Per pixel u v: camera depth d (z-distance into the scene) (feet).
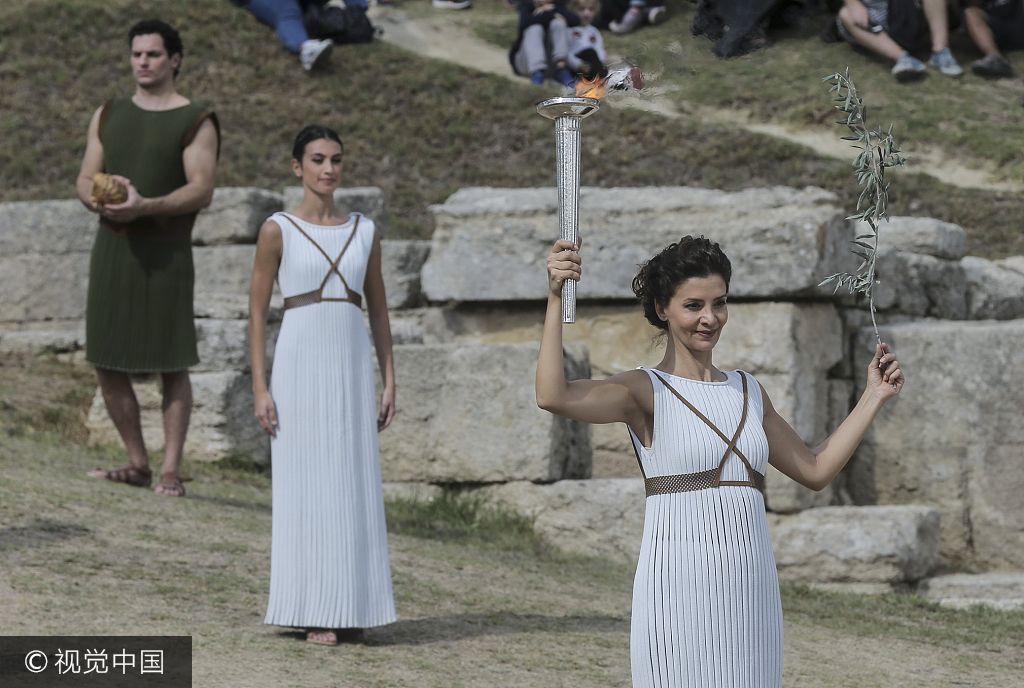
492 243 51.70
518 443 45.88
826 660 30.91
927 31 87.56
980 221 76.48
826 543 42.65
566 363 45.85
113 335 40.65
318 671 25.81
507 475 45.85
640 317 50.06
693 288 18.69
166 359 40.91
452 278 52.01
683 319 18.81
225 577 32.35
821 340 47.73
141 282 40.73
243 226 60.13
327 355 28.84
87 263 62.44
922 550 43.14
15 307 62.85
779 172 83.82
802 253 46.42
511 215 51.62
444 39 108.06
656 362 49.60
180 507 38.99
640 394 18.86
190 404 41.73
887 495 47.73
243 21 104.73
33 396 53.06
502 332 52.60
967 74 87.30
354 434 28.89
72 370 56.85
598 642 30.09
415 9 114.73
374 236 30.09
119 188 39.22
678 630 18.45
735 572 18.45
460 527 44.52
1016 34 86.22
